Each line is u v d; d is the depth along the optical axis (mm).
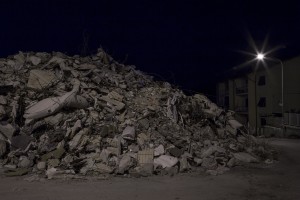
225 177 9859
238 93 38969
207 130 14109
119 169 9977
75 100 12328
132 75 16766
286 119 30500
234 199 7645
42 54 16203
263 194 8086
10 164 10266
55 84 13594
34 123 11875
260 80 35750
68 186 8523
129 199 7523
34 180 9023
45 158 10352
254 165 11836
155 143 11594
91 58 17438
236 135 15477
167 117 13492
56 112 12117
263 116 35031
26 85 13602
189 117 14508
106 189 8312
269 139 23234
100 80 14570
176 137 12367
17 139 11109
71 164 10125
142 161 10492
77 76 14219
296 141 21438
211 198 7699
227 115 16969
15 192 7934
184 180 9391
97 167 10109
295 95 32031
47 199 7426
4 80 13961
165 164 10438
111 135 11625
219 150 11938
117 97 13555
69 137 11156
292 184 9117
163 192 8133
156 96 14688
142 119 12695
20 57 15625
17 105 12219
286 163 12414
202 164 11109
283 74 33062
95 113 12430
